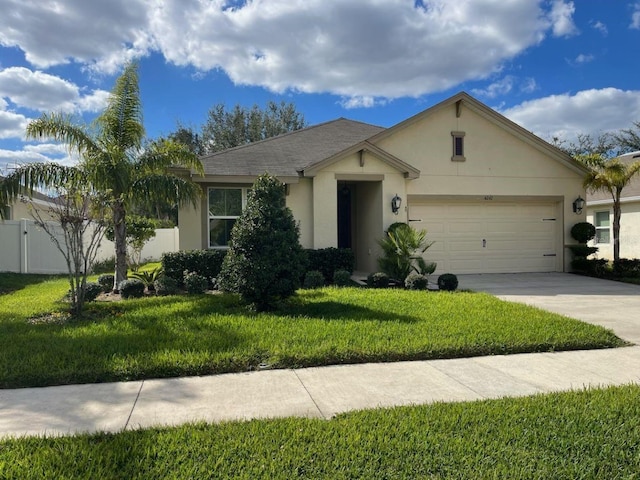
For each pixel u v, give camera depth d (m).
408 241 11.95
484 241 15.19
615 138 34.00
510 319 7.40
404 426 3.64
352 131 17.34
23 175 9.59
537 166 15.46
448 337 6.28
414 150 14.62
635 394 4.34
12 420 3.87
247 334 6.29
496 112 14.89
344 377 4.98
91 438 3.48
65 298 9.84
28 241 15.62
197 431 3.55
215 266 11.52
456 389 4.62
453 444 3.36
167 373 5.01
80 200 7.99
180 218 12.68
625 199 18.19
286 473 2.97
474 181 14.98
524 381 4.87
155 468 3.02
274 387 4.66
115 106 10.97
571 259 15.63
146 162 10.85
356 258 15.72
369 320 7.21
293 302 8.70
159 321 7.14
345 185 15.80
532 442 3.41
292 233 8.31
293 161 13.85
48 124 9.91
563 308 9.01
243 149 14.83
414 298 9.29
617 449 3.32
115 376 4.89
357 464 3.09
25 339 6.10
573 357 5.77
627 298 10.27
